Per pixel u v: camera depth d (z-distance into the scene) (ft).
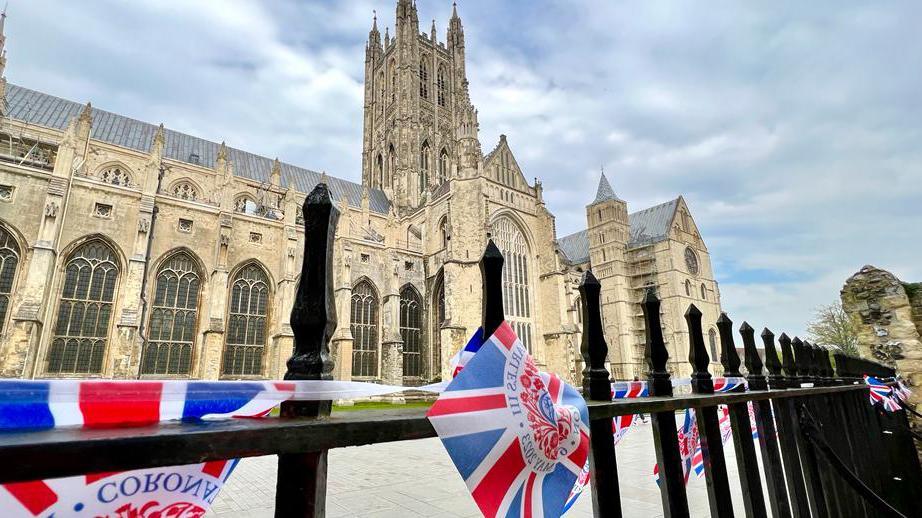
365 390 7.43
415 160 268.00
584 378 12.10
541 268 202.18
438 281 193.47
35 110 166.81
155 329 131.95
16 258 112.68
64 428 5.00
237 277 152.15
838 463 19.06
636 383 14.03
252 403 6.46
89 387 5.35
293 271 156.66
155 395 5.76
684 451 16.46
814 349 29.37
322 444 6.15
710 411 13.97
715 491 12.96
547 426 9.02
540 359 189.37
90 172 160.86
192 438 5.08
